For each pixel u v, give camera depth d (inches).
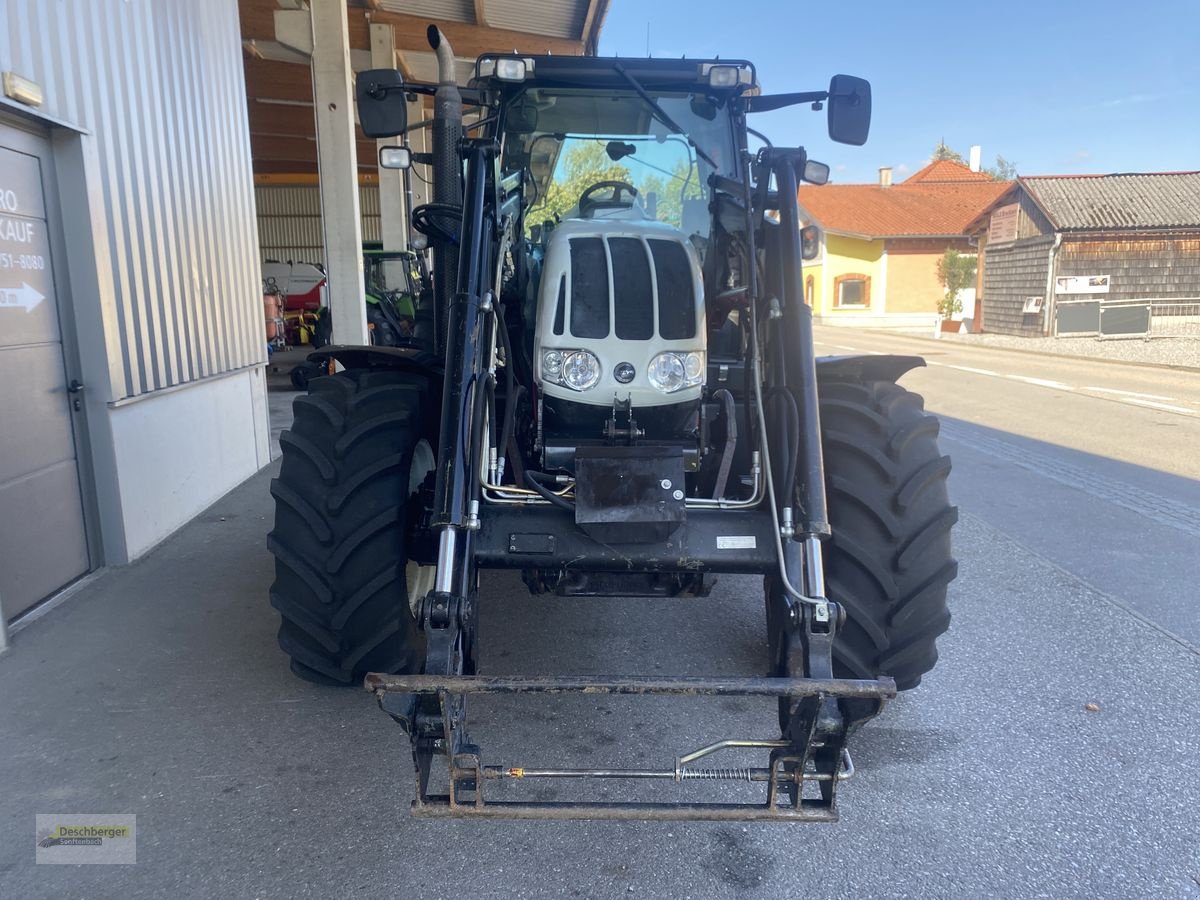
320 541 110.7
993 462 297.9
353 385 121.3
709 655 143.3
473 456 96.7
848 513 111.3
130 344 181.9
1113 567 189.0
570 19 405.1
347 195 331.0
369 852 94.3
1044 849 95.9
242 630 149.9
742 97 143.4
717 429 117.9
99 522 178.7
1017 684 134.4
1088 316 923.4
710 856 94.7
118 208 178.4
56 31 157.1
